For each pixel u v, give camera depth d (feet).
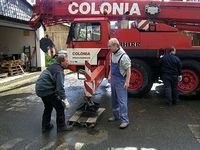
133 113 12.22
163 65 13.64
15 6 21.67
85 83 11.03
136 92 15.02
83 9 16.61
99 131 10.00
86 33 15.56
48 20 17.35
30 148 8.68
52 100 9.75
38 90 9.64
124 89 10.37
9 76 22.80
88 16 16.60
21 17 21.76
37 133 9.93
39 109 13.15
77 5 16.62
